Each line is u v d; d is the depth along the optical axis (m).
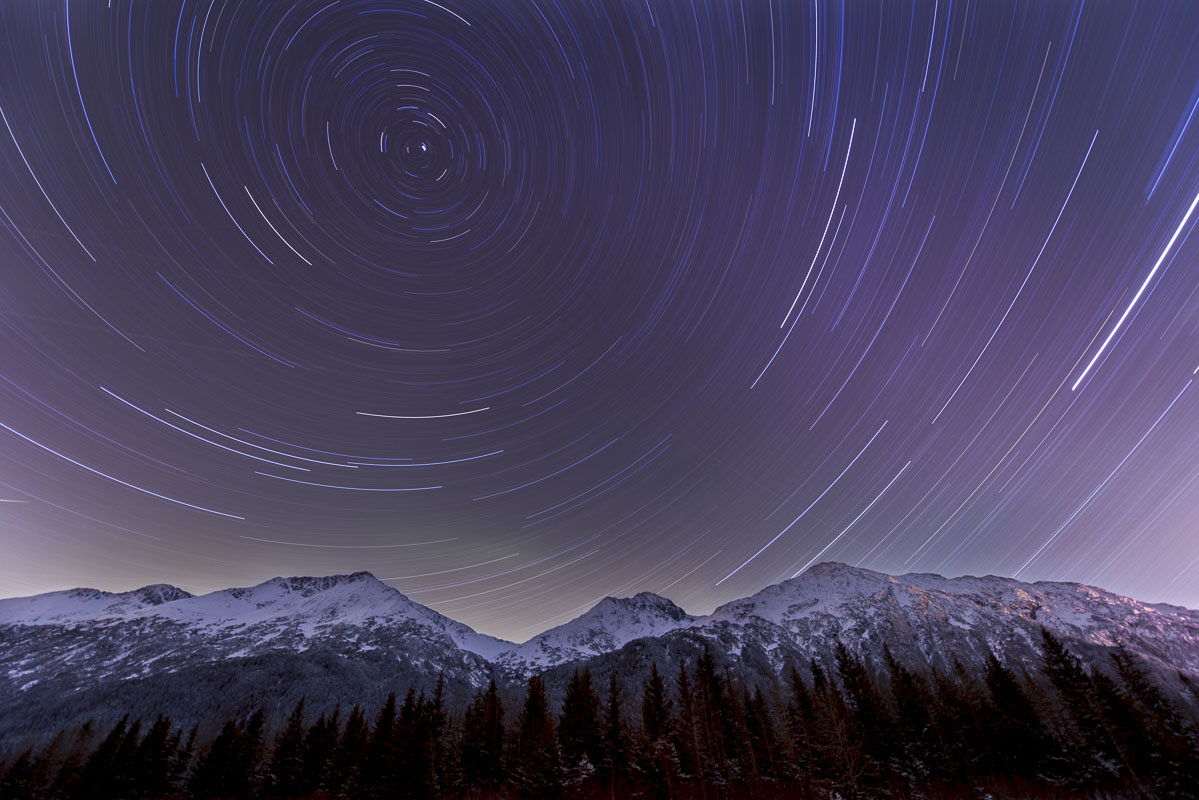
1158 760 41.41
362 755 55.59
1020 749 46.31
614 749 55.44
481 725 61.53
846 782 45.06
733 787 48.22
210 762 57.34
